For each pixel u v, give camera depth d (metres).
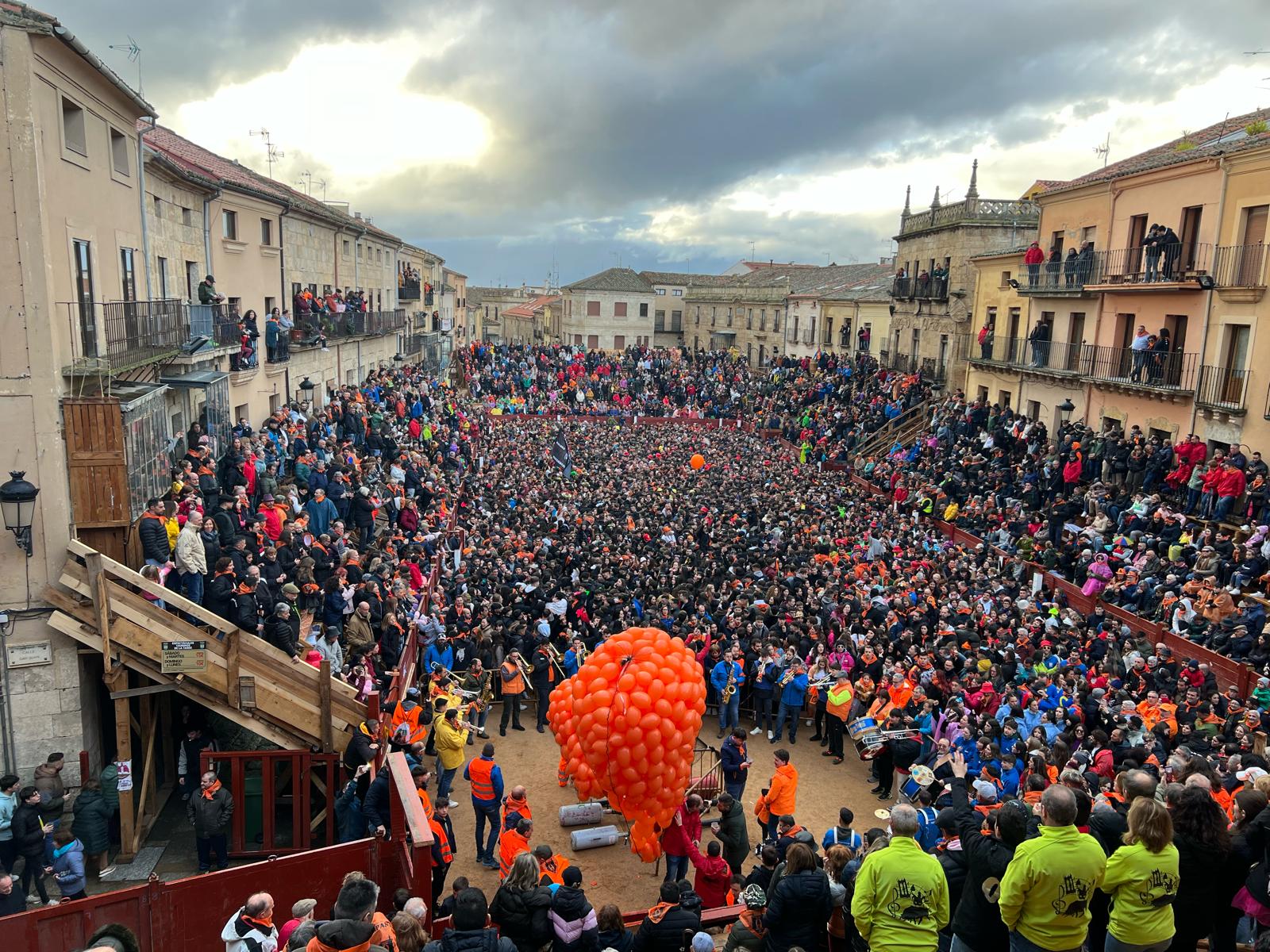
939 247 44.97
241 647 12.79
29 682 12.75
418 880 8.95
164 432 15.81
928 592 19.62
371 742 12.48
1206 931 6.47
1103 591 21.00
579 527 27.00
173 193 21.14
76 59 13.80
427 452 34.41
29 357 12.49
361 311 37.69
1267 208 23.56
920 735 13.69
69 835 10.98
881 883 6.18
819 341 64.88
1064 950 5.74
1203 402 25.00
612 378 61.16
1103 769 11.49
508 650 16.69
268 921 7.68
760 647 16.62
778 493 33.31
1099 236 31.23
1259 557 19.39
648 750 10.23
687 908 7.92
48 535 12.72
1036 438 30.75
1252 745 12.49
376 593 16.20
